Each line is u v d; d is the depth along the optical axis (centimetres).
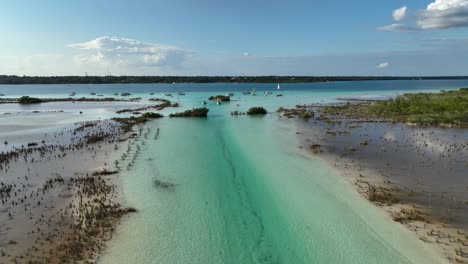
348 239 1512
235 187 2150
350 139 3472
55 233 1540
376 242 1478
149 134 3916
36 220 1666
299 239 1525
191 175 2380
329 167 2508
